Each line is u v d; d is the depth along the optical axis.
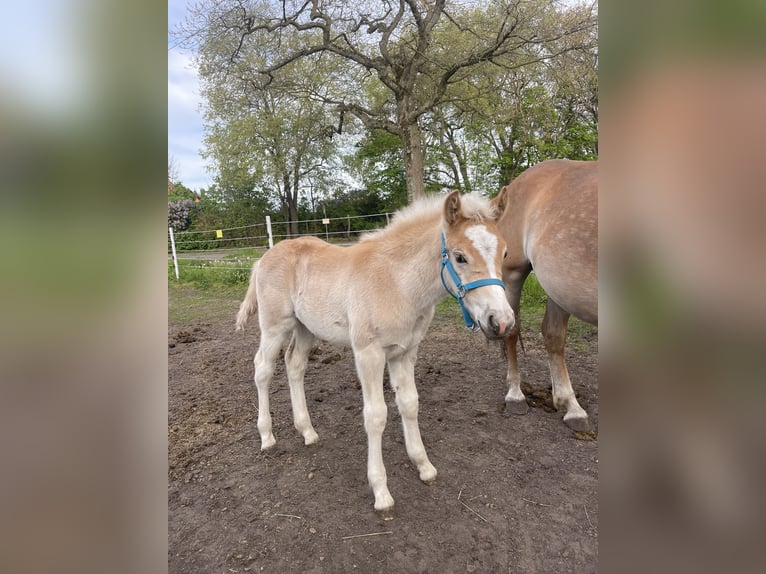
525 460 2.92
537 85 13.09
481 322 2.21
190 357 5.48
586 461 2.88
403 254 2.56
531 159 17.16
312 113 14.40
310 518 2.44
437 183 21.66
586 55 9.95
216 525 2.41
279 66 11.27
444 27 11.98
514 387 3.64
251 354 5.53
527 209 3.20
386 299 2.50
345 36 10.89
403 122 11.60
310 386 4.38
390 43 11.86
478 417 3.52
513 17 9.52
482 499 2.55
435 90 11.55
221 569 2.11
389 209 26.78
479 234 2.28
